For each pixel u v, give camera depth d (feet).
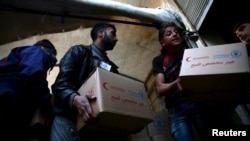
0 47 9.77
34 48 5.46
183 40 8.75
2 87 4.72
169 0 10.91
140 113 4.75
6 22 8.17
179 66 6.42
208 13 9.30
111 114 4.29
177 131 5.78
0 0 7.31
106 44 6.46
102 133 5.02
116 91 4.63
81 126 4.59
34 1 7.59
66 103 4.77
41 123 5.08
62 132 4.67
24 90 4.91
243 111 7.35
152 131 6.83
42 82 4.94
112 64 6.19
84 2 7.98
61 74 5.14
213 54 4.70
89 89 4.65
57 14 8.11
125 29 11.08
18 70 5.08
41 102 4.97
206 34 9.71
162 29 7.03
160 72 6.51
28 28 8.52
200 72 4.56
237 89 4.93
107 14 8.52
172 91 6.19
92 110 4.31
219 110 5.99
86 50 5.85
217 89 4.97
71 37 10.61
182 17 10.31
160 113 7.45
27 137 5.13
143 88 5.30
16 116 4.82
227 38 9.83
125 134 5.37
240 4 9.17
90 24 9.04
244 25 6.13
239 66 4.38
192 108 6.00
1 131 4.58
